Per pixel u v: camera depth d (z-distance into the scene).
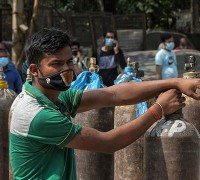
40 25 16.89
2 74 4.68
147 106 4.00
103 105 3.12
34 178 2.73
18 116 2.73
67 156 2.84
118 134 2.80
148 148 3.17
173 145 3.09
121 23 19.45
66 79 2.74
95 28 18.09
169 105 2.92
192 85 2.97
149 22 24.02
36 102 2.73
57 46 2.71
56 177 2.72
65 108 2.94
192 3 23.23
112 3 24.34
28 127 2.70
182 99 3.00
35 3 12.09
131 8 23.28
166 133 3.10
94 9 24.38
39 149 2.72
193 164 3.13
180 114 3.18
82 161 4.17
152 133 3.15
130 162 3.95
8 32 16.38
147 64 11.54
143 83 3.11
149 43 19.44
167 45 9.41
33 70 2.78
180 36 19.08
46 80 2.74
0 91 4.59
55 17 17.84
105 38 9.78
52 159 2.76
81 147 2.76
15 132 2.74
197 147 3.14
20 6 11.38
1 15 16.28
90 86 4.28
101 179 4.18
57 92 2.85
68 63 2.76
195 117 4.14
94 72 4.37
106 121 4.24
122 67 9.91
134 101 3.12
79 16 18.12
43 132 2.69
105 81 9.78
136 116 4.00
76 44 10.32
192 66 4.04
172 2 23.66
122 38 19.30
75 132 2.73
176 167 3.09
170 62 9.44
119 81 4.44
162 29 24.33
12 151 2.78
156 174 3.14
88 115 4.22
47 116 2.69
